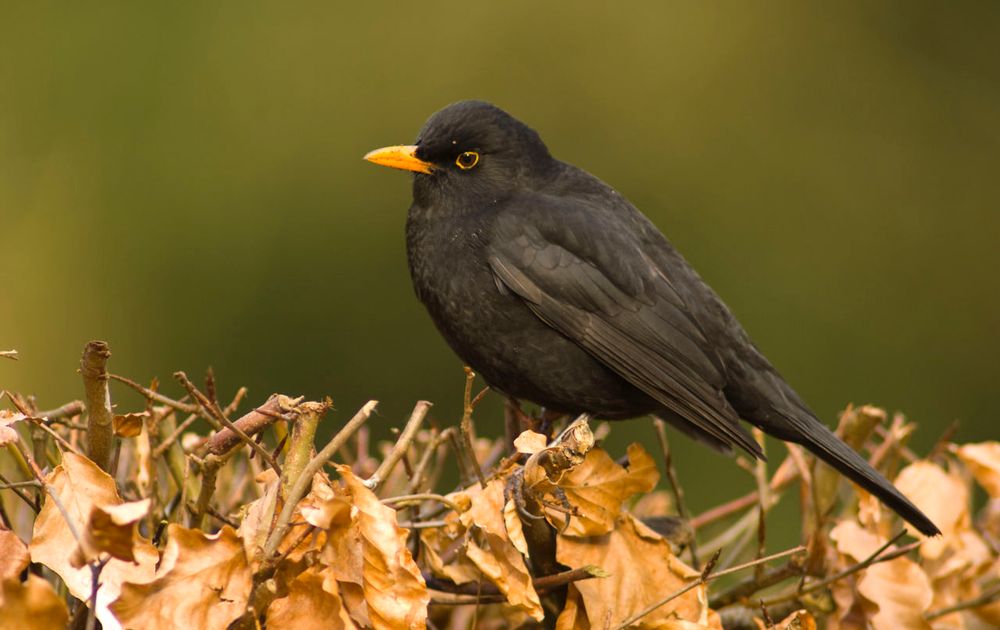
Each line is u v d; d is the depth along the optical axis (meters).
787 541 14.98
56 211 18.67
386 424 18.45
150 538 5.56
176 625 4.78
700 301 9.02
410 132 20.00
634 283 8.79
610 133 20.80
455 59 20.39
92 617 4.88
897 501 7.21
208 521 5.79
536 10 20.94
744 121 20.98
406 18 20.56
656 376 8.61
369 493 4.98
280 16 20.03
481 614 6.95
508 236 8.78
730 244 20.44
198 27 19.58
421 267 9.07
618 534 6.32
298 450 5.20
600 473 6.26
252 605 4.95
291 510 5.02
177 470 6.12
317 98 19.72
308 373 18.72
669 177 20.67
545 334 8.75
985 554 7.31
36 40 19.17
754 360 9.05
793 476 7.48
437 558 6.16
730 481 17.08
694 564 7.08
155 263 18.75
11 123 18.92
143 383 18.38
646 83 21.03
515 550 5.80
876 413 7.65
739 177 20.77
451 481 13.66
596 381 8.80
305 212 19.27
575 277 8.70
